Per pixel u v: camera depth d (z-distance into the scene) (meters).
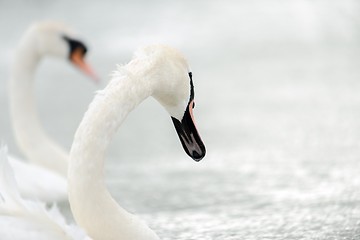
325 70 23.36
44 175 11.78
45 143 13.65
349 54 25.77
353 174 12.98
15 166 11.62
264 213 10.98
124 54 26.62
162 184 12.88
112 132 7.21
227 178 13.14
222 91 21.36
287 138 15.96
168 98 7.82
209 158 14.57
